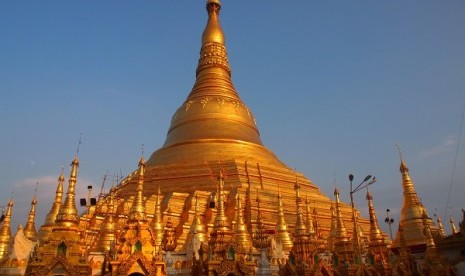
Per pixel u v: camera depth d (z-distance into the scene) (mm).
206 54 84688
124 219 48375
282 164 71438
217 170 61375
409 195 58719
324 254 43875
